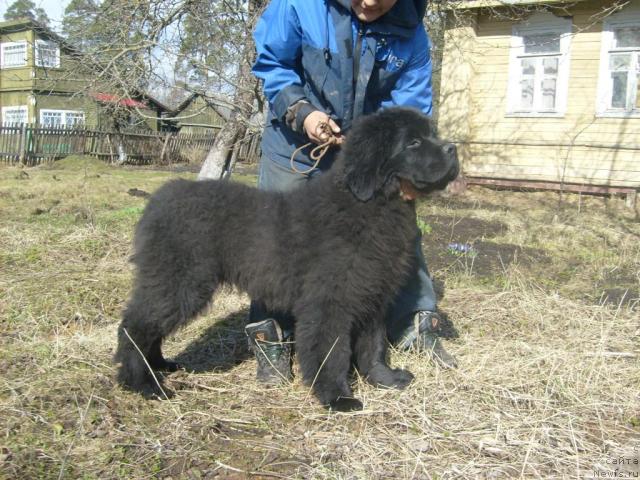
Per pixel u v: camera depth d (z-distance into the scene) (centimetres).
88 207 908
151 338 334
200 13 718
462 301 518
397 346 400
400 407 314
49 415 298
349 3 333
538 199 1279
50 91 982
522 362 367
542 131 1322
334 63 345
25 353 374
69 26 793
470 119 1395
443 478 253
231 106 726
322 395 322
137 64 730
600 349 386
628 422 306
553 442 283
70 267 587
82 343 394
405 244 333
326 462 266
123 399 322
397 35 351
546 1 1175
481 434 289
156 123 2423
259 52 363
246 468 262
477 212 1021
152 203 339
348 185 317
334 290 317
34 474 250
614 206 1191
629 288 569
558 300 510
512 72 1335
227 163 855
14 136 2112
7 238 683
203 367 382
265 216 337
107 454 267
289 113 349
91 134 2250
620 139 1245
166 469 260
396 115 321
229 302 504
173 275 327
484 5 1251
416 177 312
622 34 1232
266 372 357
